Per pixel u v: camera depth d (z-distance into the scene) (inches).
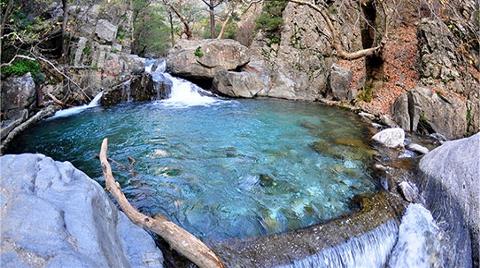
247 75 514.3
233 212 203.5
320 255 174.4
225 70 521.3
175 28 987.9
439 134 355.9
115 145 313.1
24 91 366.0
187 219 194.9
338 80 477.1
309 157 285.4
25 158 125.4
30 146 315.9
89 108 442.0
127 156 285.6
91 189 125.0
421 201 227.6
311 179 247.3
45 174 120.6
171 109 441.4
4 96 351.3
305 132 351.9
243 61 541.0
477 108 350.9
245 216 199.6
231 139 328.5
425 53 435.8
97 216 116.1
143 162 272.2
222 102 483.5
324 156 287.9
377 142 324.2
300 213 205.8
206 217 197.3
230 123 381.1
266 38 581.6
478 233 185.3
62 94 437.7
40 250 86.2
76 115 410.6
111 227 128.0
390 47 490.3
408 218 207.9
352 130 360.8
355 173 257.8
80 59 491.2
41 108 404.2
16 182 110.8
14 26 355.3
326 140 327.6
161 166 264.2
